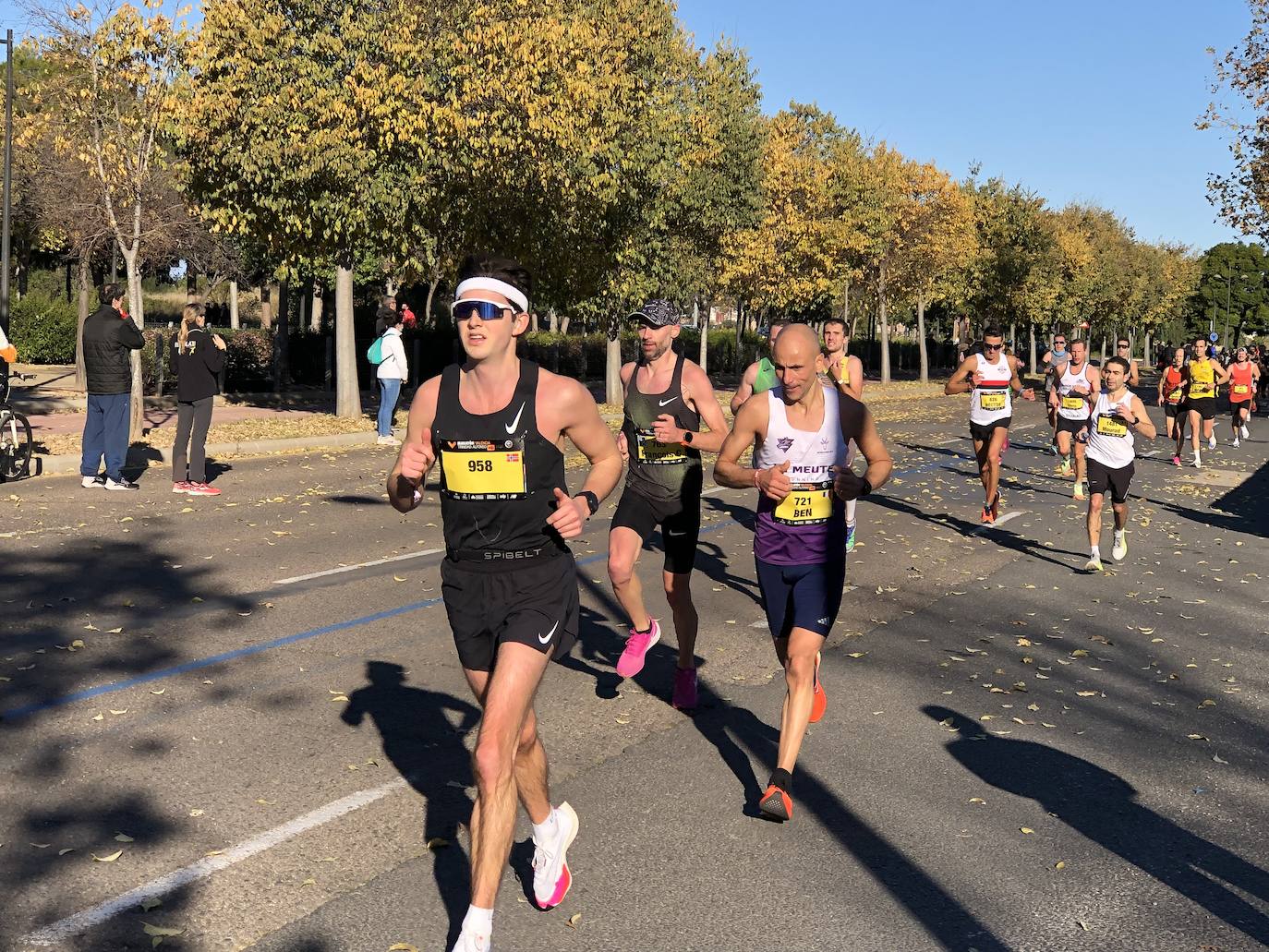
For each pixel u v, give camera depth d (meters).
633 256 26.64
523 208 22.39
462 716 5.70
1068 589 9.50
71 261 34.88
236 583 8.41
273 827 4.32
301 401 26.22
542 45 19.72
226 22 19.02
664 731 5.62
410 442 3.64
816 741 5.60
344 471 14.87
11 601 7.61
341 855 4.12
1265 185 31.73
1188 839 4.59
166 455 15.55
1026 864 4.30
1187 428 29.62
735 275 36.69
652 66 26.12
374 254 22.11
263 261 32.62
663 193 26.64
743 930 3.73
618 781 4.96
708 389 5.87
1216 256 115.12
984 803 4.88
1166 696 6.62
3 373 12.94
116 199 17.50
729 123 31.77
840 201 39.66
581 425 3.64
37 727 5.32
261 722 5.50
